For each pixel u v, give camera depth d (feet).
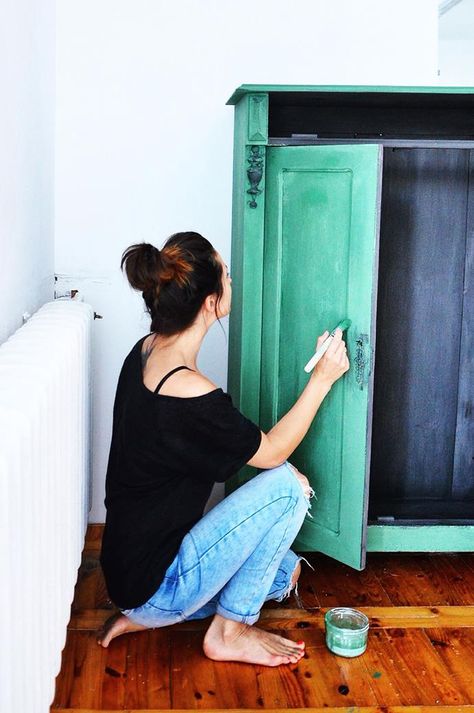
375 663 6.58
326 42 8.87
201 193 8.91
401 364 8.61
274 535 6.38
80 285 8.91
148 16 8.61
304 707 5.98
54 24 8.43
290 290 7.77
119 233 8.88
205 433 5.95
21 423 3.86
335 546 7.82
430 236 8.39
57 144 8.66
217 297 6.18
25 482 3.95
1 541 3.43
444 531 8.09
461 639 6.98
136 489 6.19
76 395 6.27
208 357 9.25
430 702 6.07
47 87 8.07
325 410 7.75
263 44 8.79
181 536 6.22
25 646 4.02
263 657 6.50
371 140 8.28
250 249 7.81
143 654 6.64
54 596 4.95
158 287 5.95
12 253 6.31
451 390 8.71
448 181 8.31
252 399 8.07
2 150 5.83
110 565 6.29
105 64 8.61
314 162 7.44
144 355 6.36
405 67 8.98
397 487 8.84
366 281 7.18
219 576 6.27
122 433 6.20
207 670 6.44
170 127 8.78
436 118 8.43
